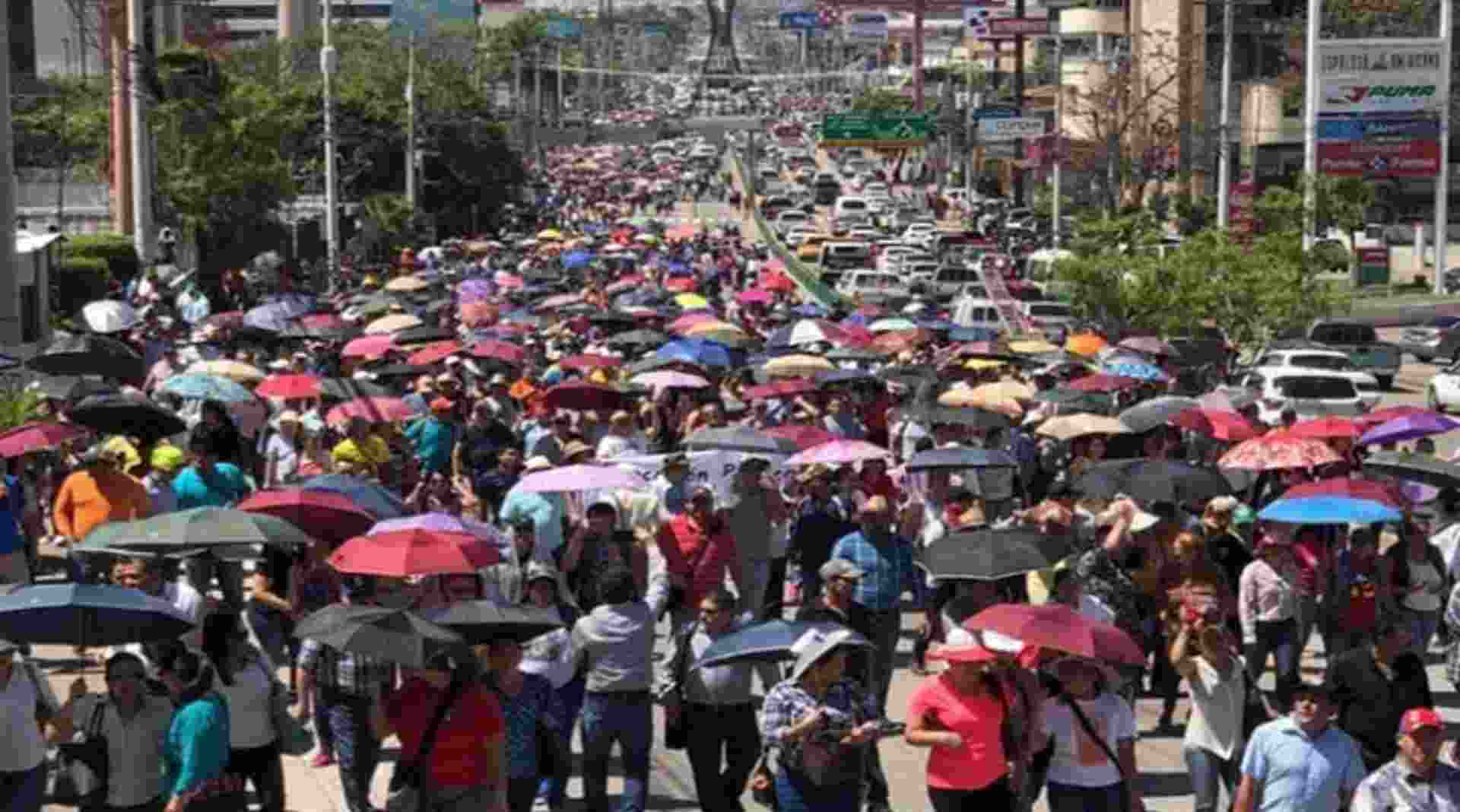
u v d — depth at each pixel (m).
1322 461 53.59
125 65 142.12
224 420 52.19
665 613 48.28
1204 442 66.06
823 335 93.81
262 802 35.38
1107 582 42.75
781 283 155.00
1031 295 153.75
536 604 37.94
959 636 33.47
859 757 31.83
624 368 80.19
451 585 37.19
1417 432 59.66
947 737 32.06
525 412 74.94
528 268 169.88
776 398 71.12
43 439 52.31
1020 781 32.41
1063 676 32.88
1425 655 48.75
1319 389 96.25
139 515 48.69
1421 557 47.59
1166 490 45.78
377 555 36.59
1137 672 43.16
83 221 188.50
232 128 167.88
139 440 56.22
